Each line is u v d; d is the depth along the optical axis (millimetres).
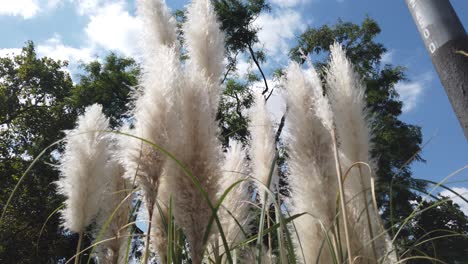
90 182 1262
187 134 857
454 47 844
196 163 848
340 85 1222
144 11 1240
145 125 905
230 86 7336
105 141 1286
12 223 6938
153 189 918
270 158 1430
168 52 996
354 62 7273
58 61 9562
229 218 1190
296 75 1222
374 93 7152
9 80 8992
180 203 835
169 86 901
